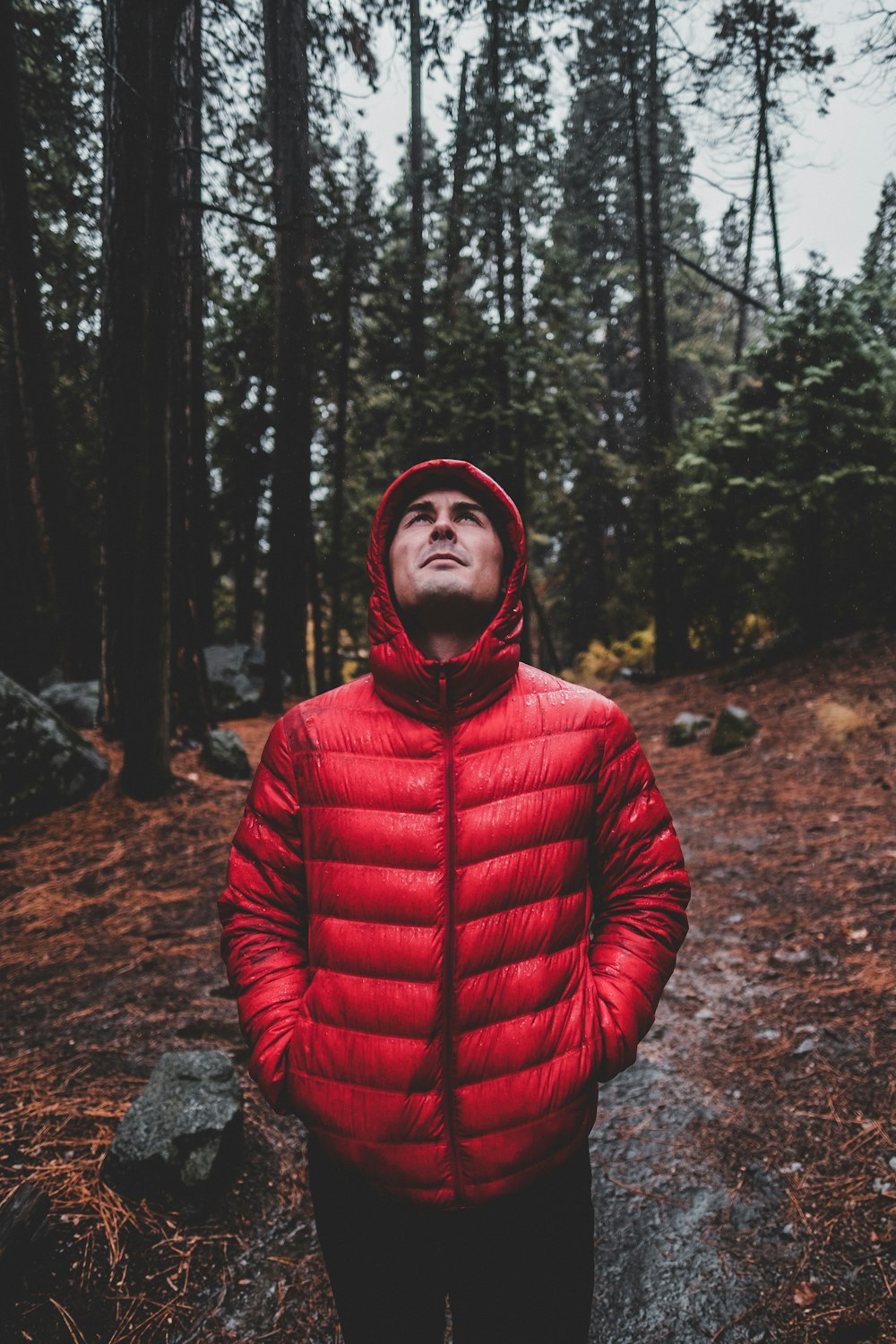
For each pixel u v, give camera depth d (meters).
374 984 1.02
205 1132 2.14
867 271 8.28
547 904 1.04
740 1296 1.79
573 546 18.92
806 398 7.67
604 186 14.12
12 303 6.76
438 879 1.02
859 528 7.98
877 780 5.24
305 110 7.28
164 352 5.28
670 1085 2.60
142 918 4.02
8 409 8.63
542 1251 1.06
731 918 3.77
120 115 5.38
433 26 7.60
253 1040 1.10
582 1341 1.12
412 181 10.66
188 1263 1.89
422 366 10.88
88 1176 2.12
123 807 5.60
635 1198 2.12
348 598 14.94
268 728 9.52
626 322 17.92
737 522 8.74
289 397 10.39
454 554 1.09
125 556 6.64
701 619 10.68
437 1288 1.14
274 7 6.81
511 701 1.12
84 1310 1.75
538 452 11.06
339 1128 1.02
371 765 1.07
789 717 6.98
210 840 5.13
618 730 1.15
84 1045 2.82
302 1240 1.98
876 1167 2.11
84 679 8.23
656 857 1.17
